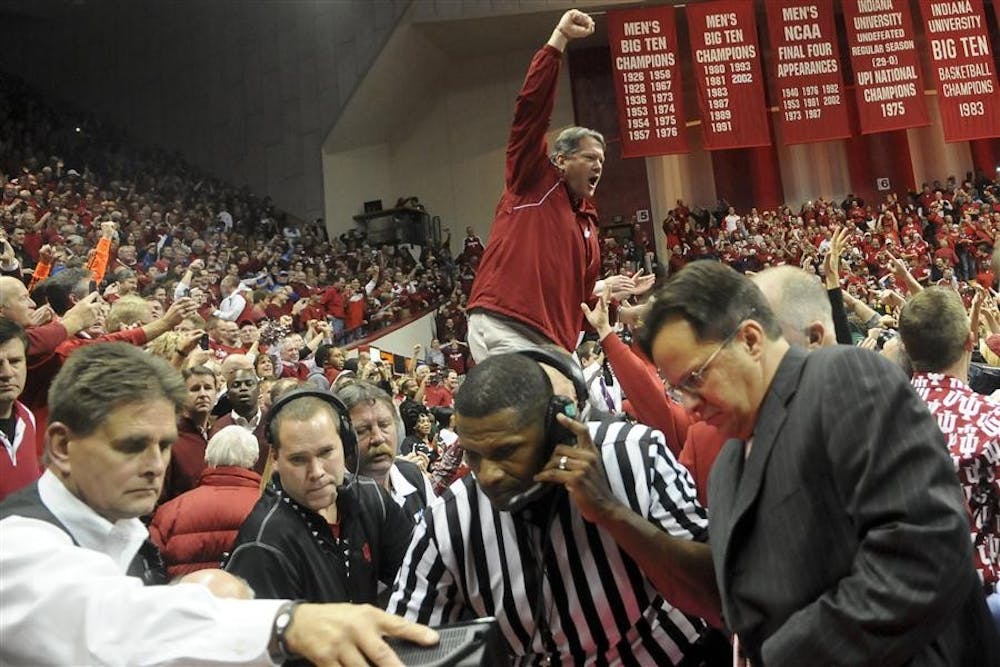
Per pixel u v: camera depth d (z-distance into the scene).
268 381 5.36
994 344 3.72
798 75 15.62
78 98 21.48
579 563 1.67
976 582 1.29
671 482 1.69
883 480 1.14
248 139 19.91
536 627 1.63
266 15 19.84
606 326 2.45
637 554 1.51
